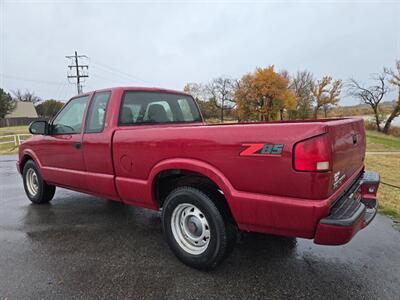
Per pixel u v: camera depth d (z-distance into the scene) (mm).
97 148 3459
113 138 3262
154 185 2965
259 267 2762
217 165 2408
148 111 3879
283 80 50656
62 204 4918
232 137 2307
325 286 2447
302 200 2039
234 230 2621
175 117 4387
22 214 4391
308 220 2033
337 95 52500
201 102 61750
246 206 2271
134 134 3041
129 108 3592
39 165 4570
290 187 2064
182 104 4574
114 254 3062
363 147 3104
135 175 3094
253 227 2332
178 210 2852
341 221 2000
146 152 2924
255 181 2213
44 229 3773
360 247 3152
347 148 2414
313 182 1982
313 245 3217
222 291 2395
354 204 2387
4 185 6676
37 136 4609
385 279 2537
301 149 1996
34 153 4664
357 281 2514
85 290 2426
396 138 34594
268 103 51281
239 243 3279
